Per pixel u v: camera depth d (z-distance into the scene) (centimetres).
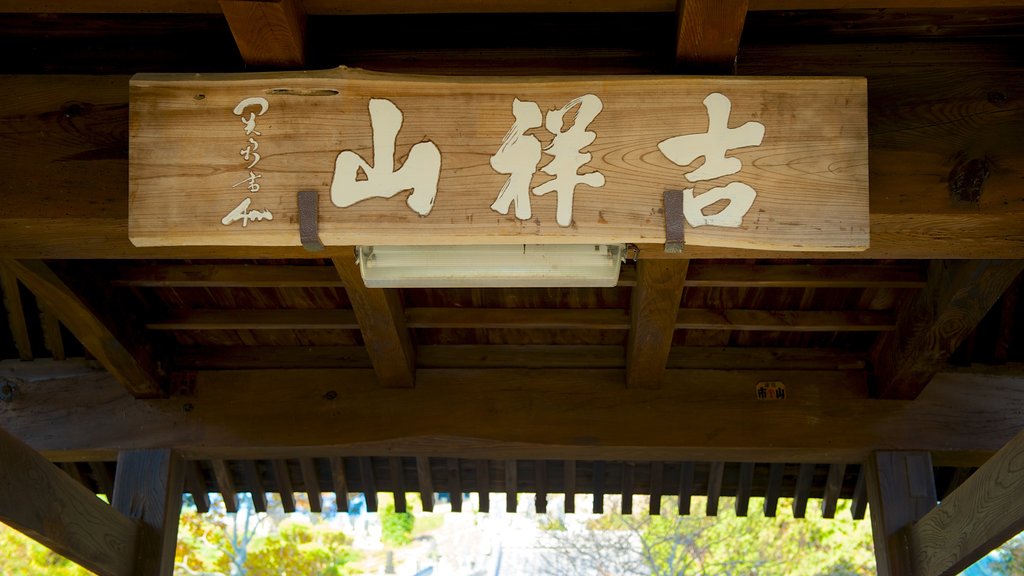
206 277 474
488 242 291
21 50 357
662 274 413
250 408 525
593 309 503
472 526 2269
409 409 521
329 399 525
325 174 290
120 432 520
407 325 501
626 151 290
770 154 290
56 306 456
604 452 516
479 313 501
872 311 493
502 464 571
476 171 290
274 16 290
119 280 475
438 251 326
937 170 339
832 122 292
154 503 502
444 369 531
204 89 295
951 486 553
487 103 293
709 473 563
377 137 292
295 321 504
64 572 1202
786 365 525
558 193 288
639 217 287
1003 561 1247
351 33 342
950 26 346
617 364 527
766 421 512
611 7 309
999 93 347
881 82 350
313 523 1694
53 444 518
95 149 348
